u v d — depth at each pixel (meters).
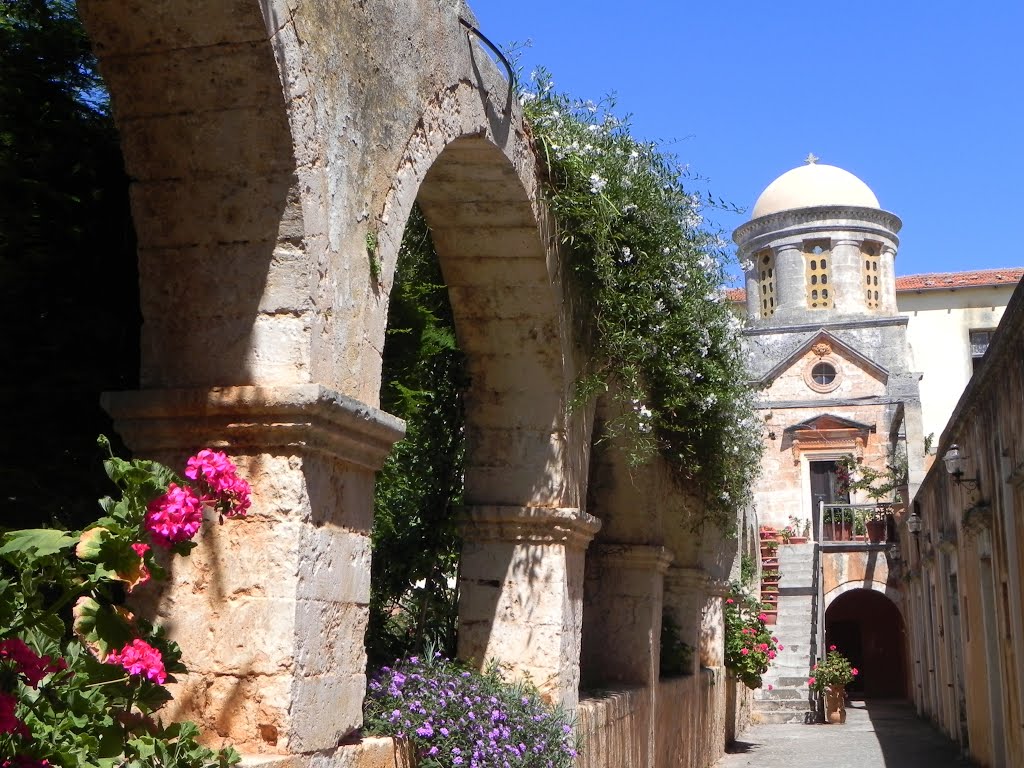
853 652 30.80
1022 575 9.34
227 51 4.17
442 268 7.14
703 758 14.24
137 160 4.43
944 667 18.16
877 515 27.42
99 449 5.38
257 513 4.30
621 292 7.86
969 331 34.16
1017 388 9.09
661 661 13.18
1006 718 10.87
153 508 3.33
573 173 7.17
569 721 7.09
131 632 3.43
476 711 6.22
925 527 19.86
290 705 4.19
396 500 7.74
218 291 4.41
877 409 29.66
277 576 4.26
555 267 7.18
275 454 4.32
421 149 5.33
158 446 4.41
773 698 23.14
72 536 3.39
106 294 5.39
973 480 12.11
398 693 5.92
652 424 8.96
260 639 4.24
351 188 4.69
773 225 32.47
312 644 4.37
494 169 6.40
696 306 8.62
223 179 4.38
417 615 7.71
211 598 4.30
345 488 4.68
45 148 5.23
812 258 32.38
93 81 5.50
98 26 4.20
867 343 30.25
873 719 22.91
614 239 7.71
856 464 29.14
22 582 3.23
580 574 7.85
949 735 17.73
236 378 4.35
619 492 10.48
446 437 7.68
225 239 4.40
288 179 4.32
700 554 13.80
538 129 7.01
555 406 7.34
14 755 3.01
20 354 5.18
